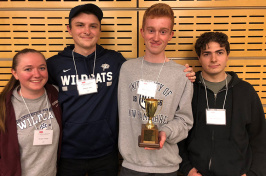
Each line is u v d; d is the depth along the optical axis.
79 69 1.47
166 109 1.33
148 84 1.34
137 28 1.80
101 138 1.49
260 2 1.76
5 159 1.23
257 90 1.87
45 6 1.76
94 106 1.43
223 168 1.42
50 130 1.34
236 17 1.78
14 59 1.28
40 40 1.81
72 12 1.39
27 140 1.27
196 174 1.46
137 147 1.33
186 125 1.34
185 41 1.82
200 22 1.79
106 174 1.55
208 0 1.77
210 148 1.45
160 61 1.39
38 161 1.32
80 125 1.42
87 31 1.39
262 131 1.47
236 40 1.81
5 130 1.24
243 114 1.42
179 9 1.78
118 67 1.55
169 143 1.35
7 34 1.79
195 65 1.86
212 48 1.45
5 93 1.32
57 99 1.44
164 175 1.32
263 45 1.82
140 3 1.76
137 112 1.36
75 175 1.51
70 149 1.47
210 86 1.53
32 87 1.27
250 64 1.84
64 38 1.81
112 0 1.77
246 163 1.46
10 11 1.76
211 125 1.46
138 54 1.84
